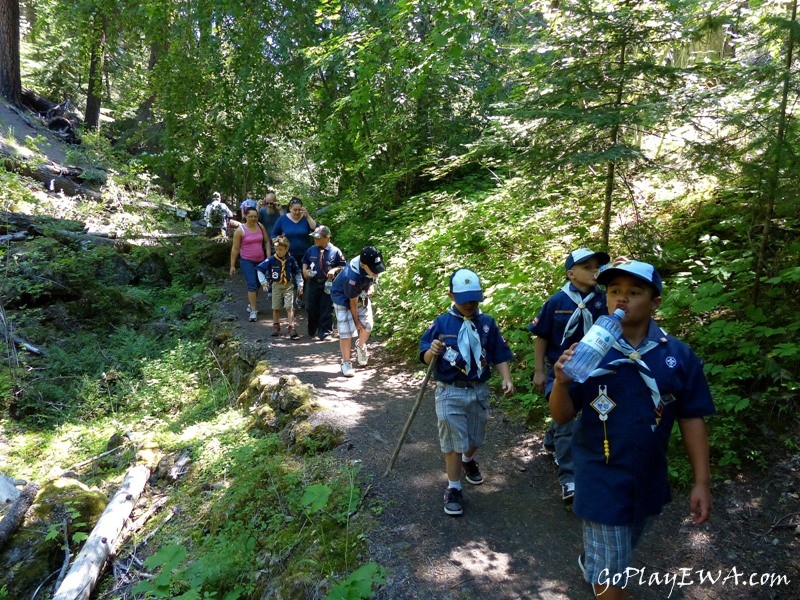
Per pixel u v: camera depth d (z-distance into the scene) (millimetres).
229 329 8773
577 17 5016
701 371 2287
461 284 3584
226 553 3594
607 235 5441
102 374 7965
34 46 27344
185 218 17516
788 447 3809
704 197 6129
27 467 6094
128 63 26547
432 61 7215
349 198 11672
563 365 2162
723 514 3486
